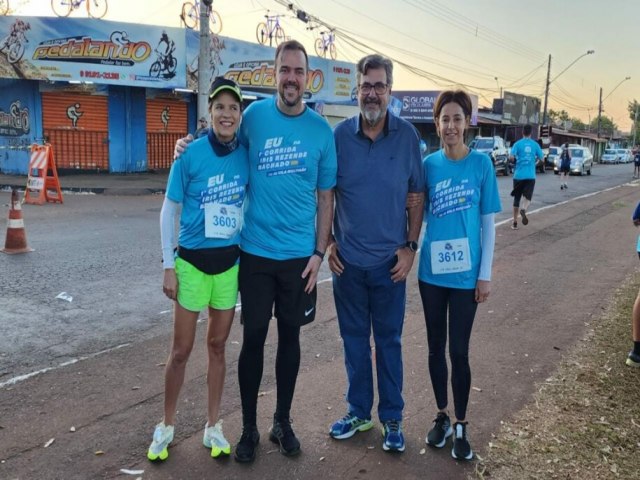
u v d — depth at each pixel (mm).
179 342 3254
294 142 3162
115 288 6578
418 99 34344
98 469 3146
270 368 4531
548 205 16859
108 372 4355
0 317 5473
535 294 6938
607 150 69000
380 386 3559
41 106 18734
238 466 3240
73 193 15680
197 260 3162
